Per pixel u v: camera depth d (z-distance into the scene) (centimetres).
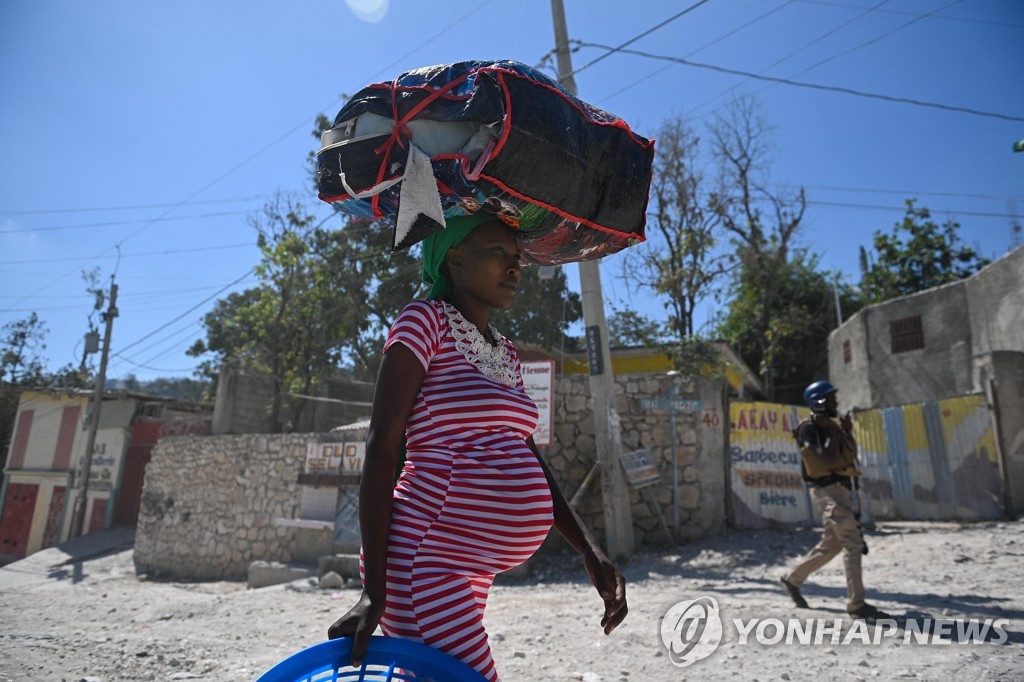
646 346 1305
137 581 1470
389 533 169
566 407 1124
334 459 1262
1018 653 420
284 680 159
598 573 202
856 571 535
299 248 2028
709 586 754
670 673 405
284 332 2088
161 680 421
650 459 1052
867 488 1161
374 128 183
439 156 175
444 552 167
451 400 172
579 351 2002
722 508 1069
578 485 1093
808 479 577
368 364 2086
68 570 1728
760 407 1113
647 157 231
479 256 191
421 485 171
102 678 427
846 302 2559
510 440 178
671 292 1856
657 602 644
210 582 1359
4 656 496
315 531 1241
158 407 2369
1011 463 1034
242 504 1419
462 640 161
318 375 2134
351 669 158
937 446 1098
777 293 2411
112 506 2234
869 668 401
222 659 485
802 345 2520
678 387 1091
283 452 1368
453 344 179
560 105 193
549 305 1916
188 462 1592
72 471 2470
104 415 2423
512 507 170
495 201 186
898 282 2298
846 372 1850
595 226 215
